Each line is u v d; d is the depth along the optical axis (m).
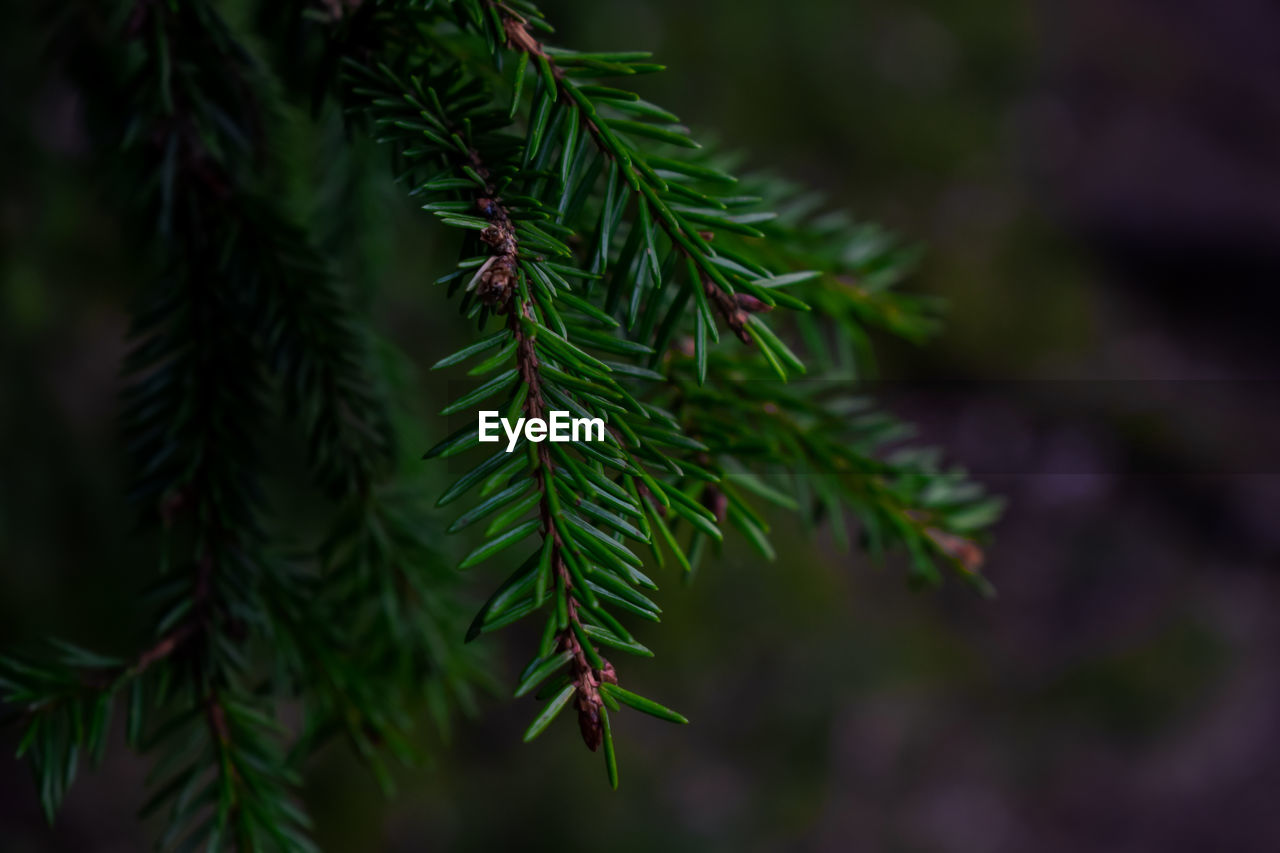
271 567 0.55
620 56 0.50
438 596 0.57
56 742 0.52
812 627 2.80
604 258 0.49
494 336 0.47
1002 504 0.57
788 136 3.58
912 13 4.33
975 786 2.76
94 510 1.24
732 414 0.54
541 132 0.49
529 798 2.25
